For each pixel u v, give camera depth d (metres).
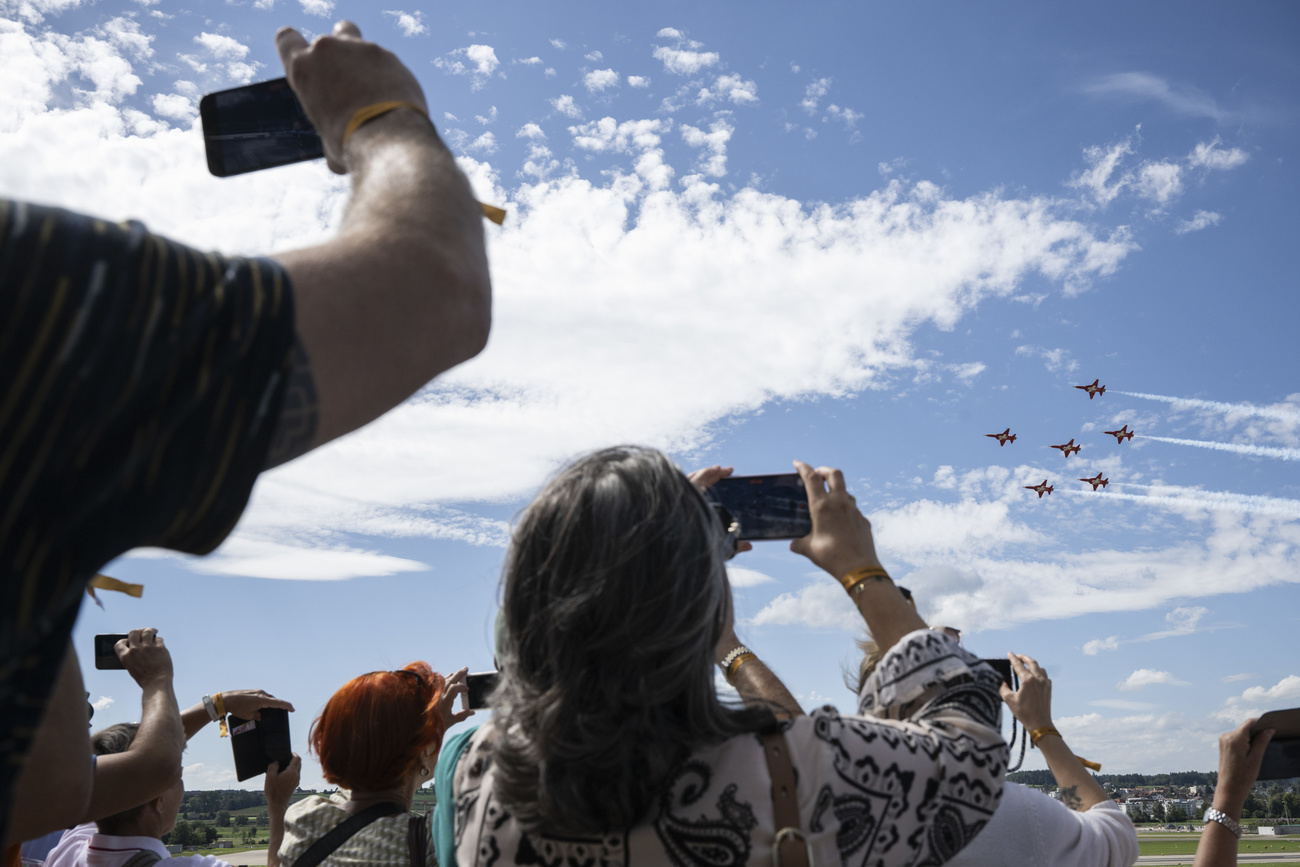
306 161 2.23
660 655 1.58
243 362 1.00
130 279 0.94
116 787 3.02
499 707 1.75
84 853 4.31
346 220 1.31
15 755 0.96
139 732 3.24
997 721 1.96
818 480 2.34
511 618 1.72
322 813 3.49
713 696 1.69
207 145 2.21
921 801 1.71
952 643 2.05
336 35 1.68
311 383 1.05
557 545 1.66
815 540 2.27
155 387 0.95
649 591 1.61
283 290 1.04
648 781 1.58
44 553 0.91
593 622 1.60
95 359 0.91
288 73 1.68
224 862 4.25
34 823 2.08
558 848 1.62
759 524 2.36
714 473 2.45
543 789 1.56
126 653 3.55
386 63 1.61
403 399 1.17
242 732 4.26
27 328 0.88
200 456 0.99
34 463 0.89
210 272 1.01
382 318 1.12
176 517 1.00
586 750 1.53
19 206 0.94
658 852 1.58
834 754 1.66
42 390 0.88
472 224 1.36
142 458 0.95
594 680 1.58
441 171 1.38
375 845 3.30
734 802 1.58
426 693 3.64
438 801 1.99
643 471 1.75
